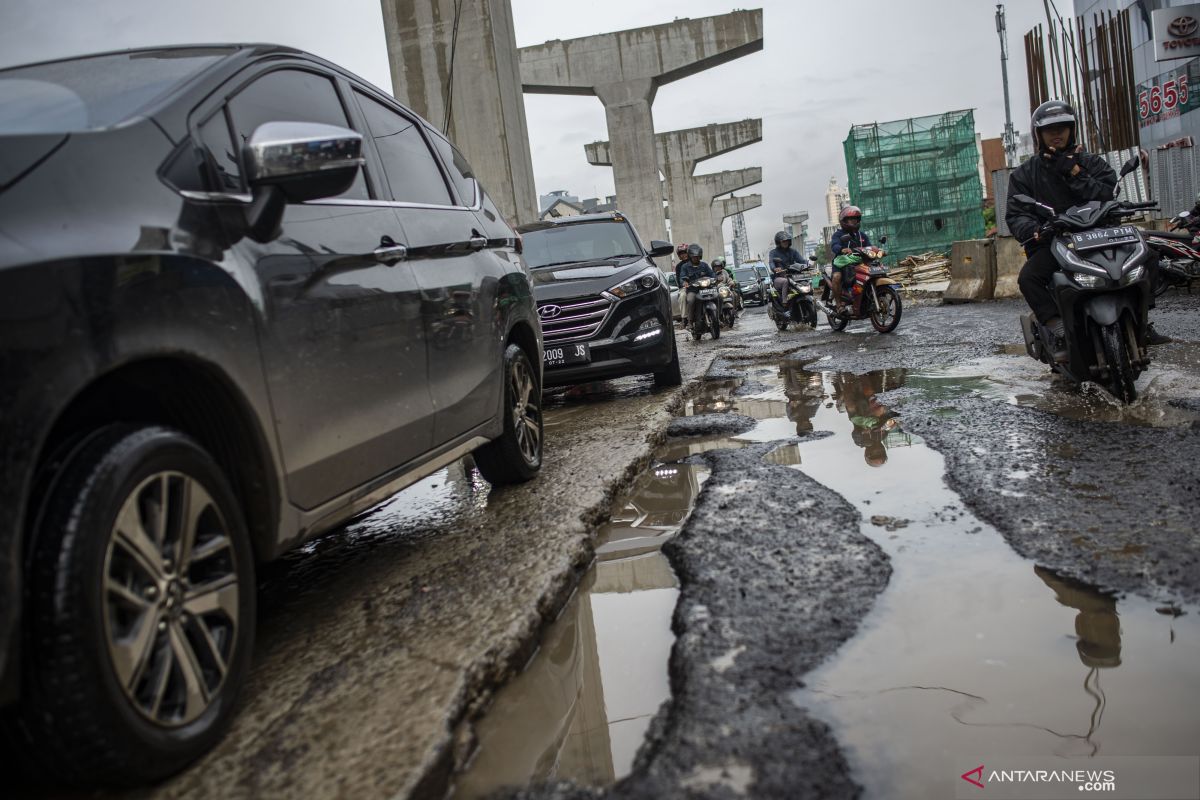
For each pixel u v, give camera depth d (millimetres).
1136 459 3893
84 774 1806
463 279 3836
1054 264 5594
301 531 2592
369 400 2895
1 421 1675
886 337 11219
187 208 2307
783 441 5199
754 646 2420
